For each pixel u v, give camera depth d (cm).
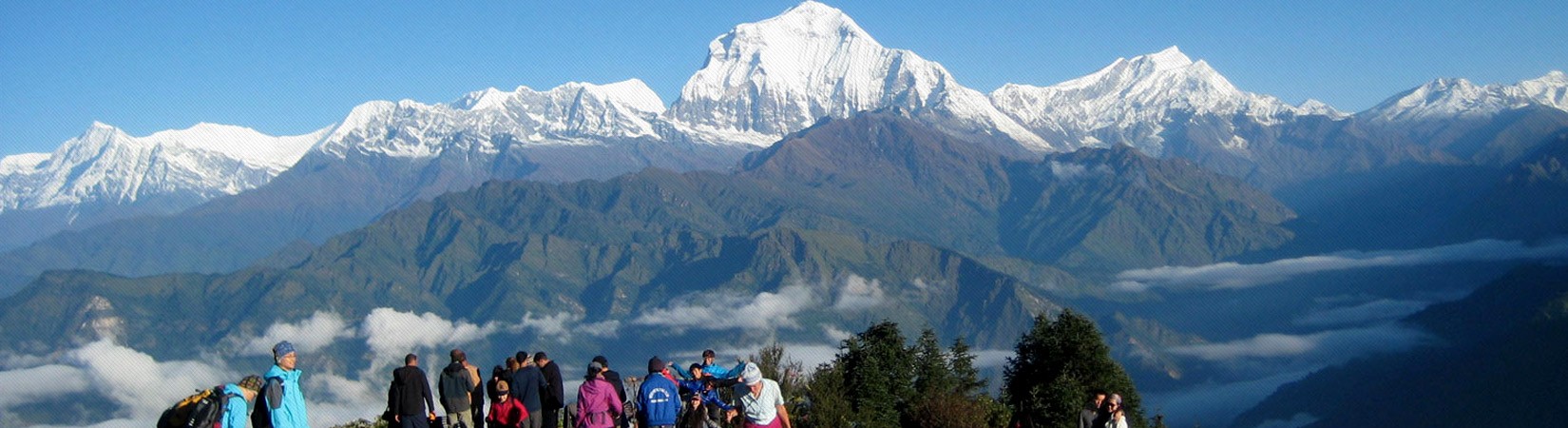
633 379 3478
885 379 4919
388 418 3006
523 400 3080
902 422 4947
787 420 2873
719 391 3122
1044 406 5528
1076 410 5428
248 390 2617
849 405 4653
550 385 3225
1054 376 5662
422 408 2972
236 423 2539
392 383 2978
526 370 3102
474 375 3353
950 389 5331
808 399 4634
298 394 2691
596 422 2977
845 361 4991
